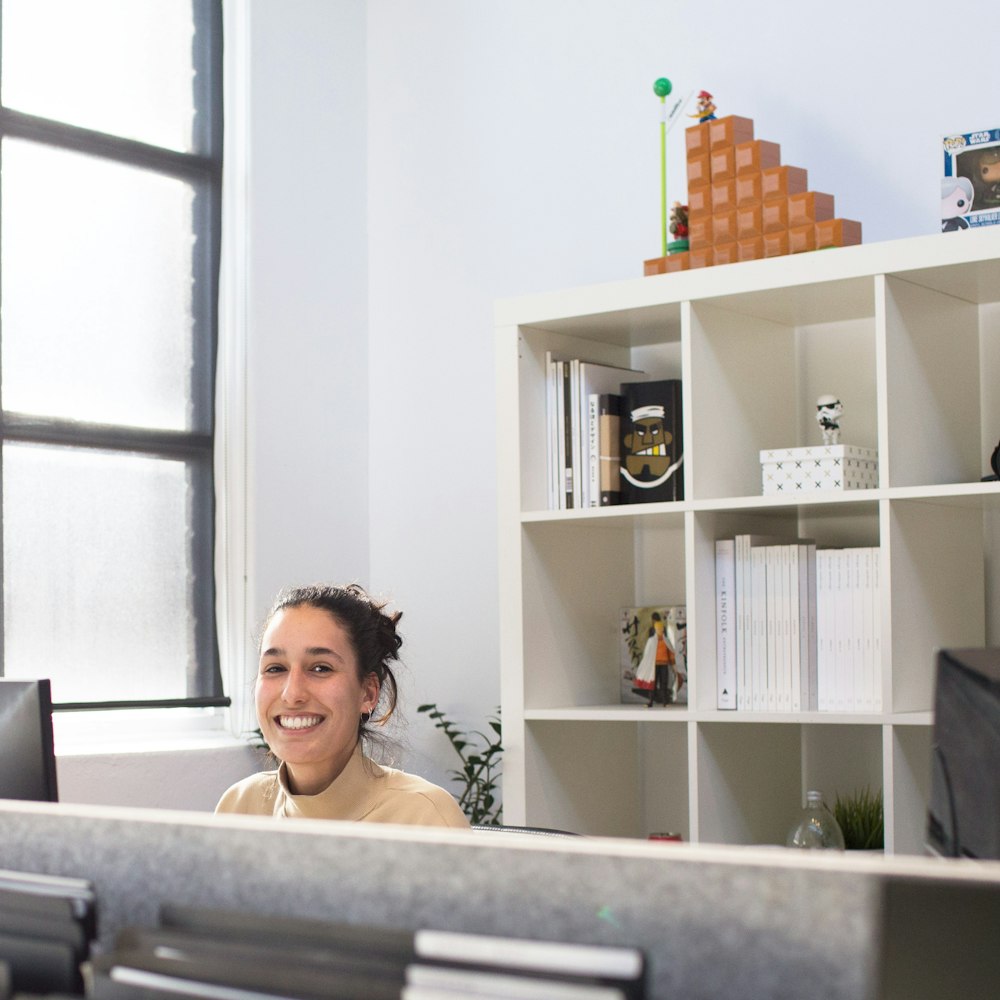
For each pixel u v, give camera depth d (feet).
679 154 10.71
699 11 10.65
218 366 11.71
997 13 9.10
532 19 11.75
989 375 9.03
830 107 9.89
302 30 12.35
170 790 10.67
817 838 7.98
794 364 9.90
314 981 1.60
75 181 10.87
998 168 7.98
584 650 9.99
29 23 10.67
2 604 10.23
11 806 2.30
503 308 9.70
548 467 9.75
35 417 10.50
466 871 1.80
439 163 12.33
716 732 8.87
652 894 1.68
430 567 12.16
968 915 1.56
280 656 6.43
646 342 10.35
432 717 11.66
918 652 8.20
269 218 11.94
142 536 11.09
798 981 1.58
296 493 11.96
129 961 1.76
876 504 8.46
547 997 1.50
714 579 8.95
